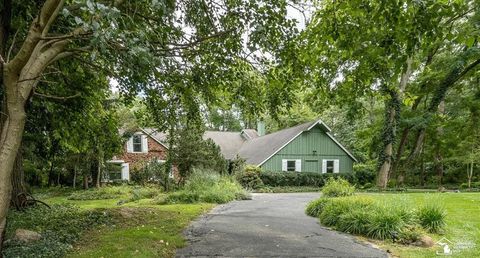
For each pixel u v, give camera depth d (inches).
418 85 725.3
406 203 277.3
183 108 313.3
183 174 625.0
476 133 771.4
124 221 272.7
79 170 773.9
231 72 251.3
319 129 934.4
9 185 123.0
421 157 901.2
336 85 246.4
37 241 189.8
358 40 175.8
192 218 312.0
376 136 783.7
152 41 191.5
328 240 227.3
